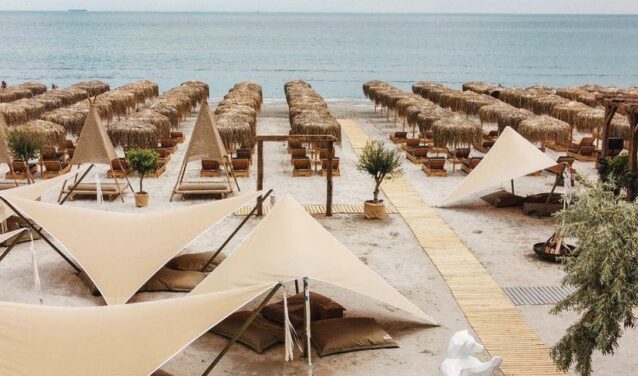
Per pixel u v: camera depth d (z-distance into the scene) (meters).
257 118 42.41
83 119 31.64
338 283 12.16
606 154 24.58
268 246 12.84
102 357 9.25
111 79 83.38
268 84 78.06
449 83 84.94
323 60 118.88
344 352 12.40
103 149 22.73
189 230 15.21
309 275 11.89
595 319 9.65
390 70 101.75
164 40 179.75
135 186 24.56
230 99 38.22
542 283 15.79
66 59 116.19
